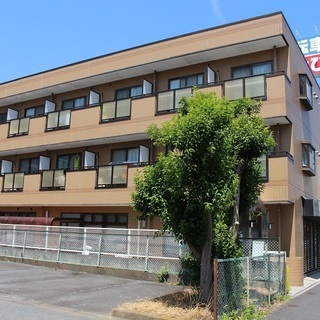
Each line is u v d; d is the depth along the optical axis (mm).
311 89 18672
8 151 22438
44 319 7484
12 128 22375
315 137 20047
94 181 18047
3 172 22953
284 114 14070
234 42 15797
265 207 13438
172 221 8227
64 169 19250
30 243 16156
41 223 18625
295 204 14773
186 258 10664
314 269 18359
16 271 13812
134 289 11062
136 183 8633
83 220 19344
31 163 22781
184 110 8734
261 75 14562
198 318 7281
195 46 16750
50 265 15180
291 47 16031
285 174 13766
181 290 10383
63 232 15258
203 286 8219
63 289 10742
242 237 11969
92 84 20781
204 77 17406
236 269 7879
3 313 7797
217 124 7641
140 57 18281
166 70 18484
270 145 9469
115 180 17469
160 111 16797
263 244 11789
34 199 19984
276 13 15117
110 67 19219
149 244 13250
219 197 7574
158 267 12859
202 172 7707
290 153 14930
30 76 22562
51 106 22047
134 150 18734
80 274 13773
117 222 18219
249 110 10125
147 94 17375
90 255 14445
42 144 20625
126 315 7828
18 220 19547
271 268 10180
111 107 18406
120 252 13828
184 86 17906
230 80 15078
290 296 10977
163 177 8203
